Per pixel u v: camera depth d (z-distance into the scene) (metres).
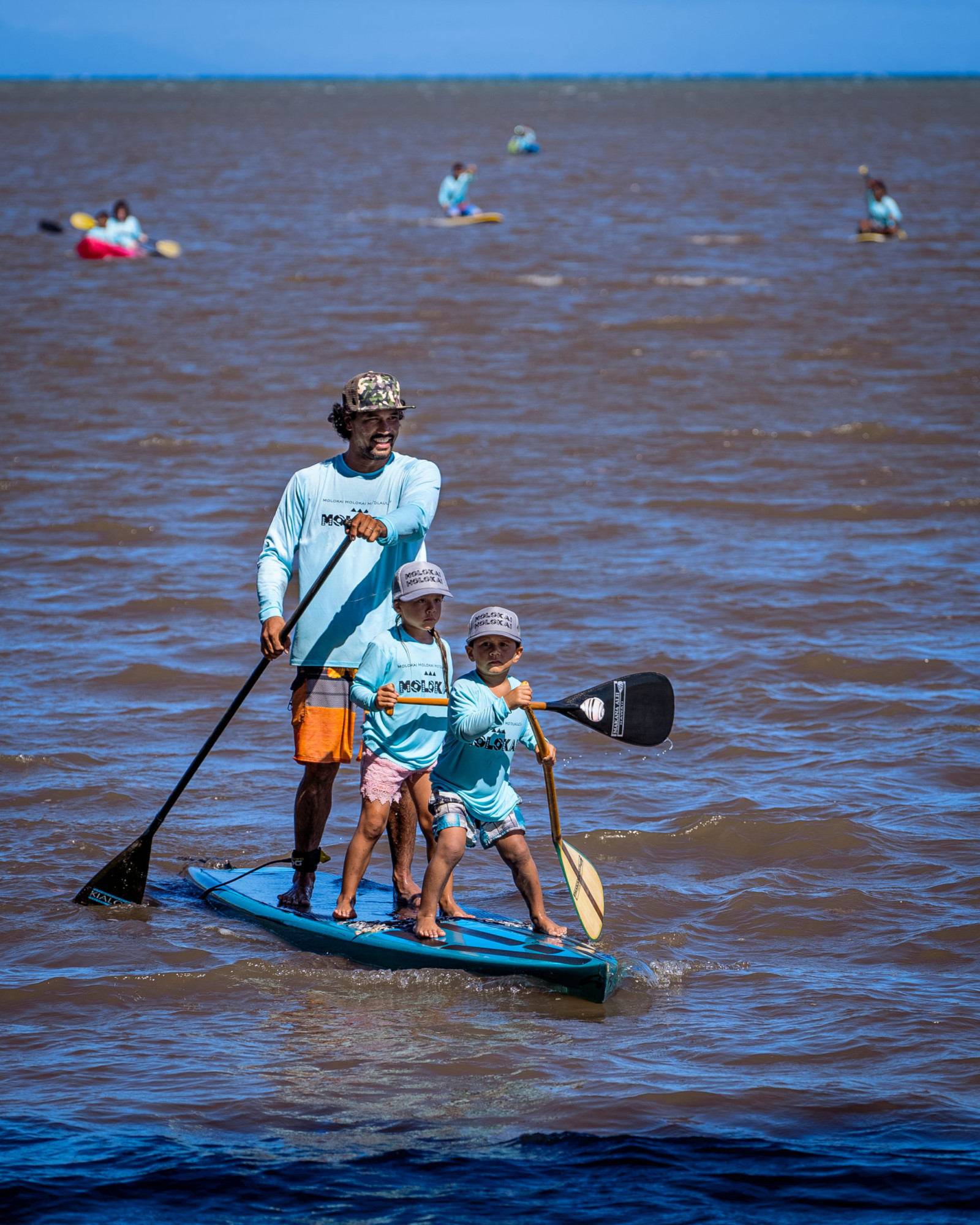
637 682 20.00
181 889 21.77
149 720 28.89
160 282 97.31
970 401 60.72
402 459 21.58
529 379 65.81
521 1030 17.22
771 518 44.50
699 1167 14.03
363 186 179.38
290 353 71.38
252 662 32.56
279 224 135.50
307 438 54.12
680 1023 17.34
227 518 44.16
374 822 20.19
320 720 21.05
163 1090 15.59
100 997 17.98
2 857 22.42
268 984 18.55
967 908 20.58
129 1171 13.94
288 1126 14.85
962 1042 16.64
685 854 22.89
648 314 83.25
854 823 23.48
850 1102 15.31
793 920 20.31
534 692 30.28
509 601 36.41
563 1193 13.59
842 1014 17.44
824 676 31.28
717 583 37.88
